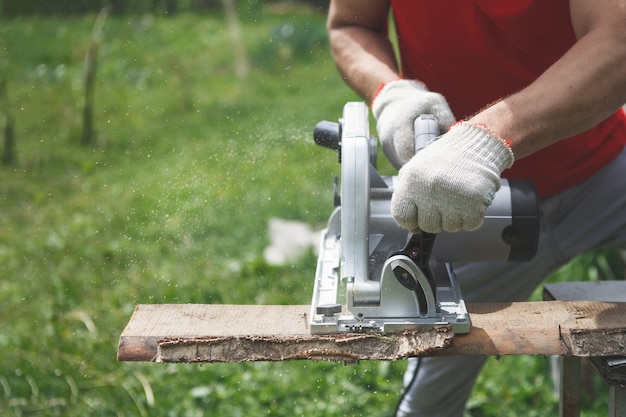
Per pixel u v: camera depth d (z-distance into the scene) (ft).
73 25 36.45
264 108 27.55
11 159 23.27
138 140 24.75
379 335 6.19
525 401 12.25
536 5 7.68
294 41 36.65
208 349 6.23
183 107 28.07
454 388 9.54
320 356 6.19
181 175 21.59
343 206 6.52
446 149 5.96
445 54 8.45
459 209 5.82
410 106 7.07
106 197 20.47
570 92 6.29
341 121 7.36
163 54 34.53
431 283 6.42
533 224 6.91
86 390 12.24
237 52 33.06
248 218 18.84
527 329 6.34
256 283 15.96
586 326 6.34
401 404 9.86
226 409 12.03
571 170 8.85
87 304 15.08
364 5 9.16
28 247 17.67
